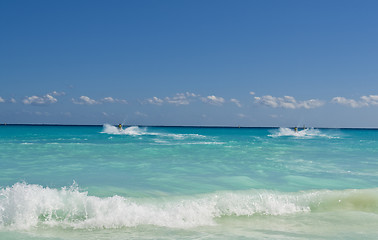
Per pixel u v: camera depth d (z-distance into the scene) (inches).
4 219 220.2
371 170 486.3
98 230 211.9
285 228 220.7
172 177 410.0
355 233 209.0
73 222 223.3
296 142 1246.3
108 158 609.6
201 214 248.5
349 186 364.5
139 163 543.5
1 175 406.9
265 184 370.3
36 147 823.1
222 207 263.0
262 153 745.0
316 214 255.6
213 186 354.0
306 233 208.5
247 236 199.9
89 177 402.9
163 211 247.8
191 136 1781.5
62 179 387.9
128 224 224.8
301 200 285.3
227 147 915.4
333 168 505.4
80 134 1796.3
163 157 640.4
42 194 250.4
